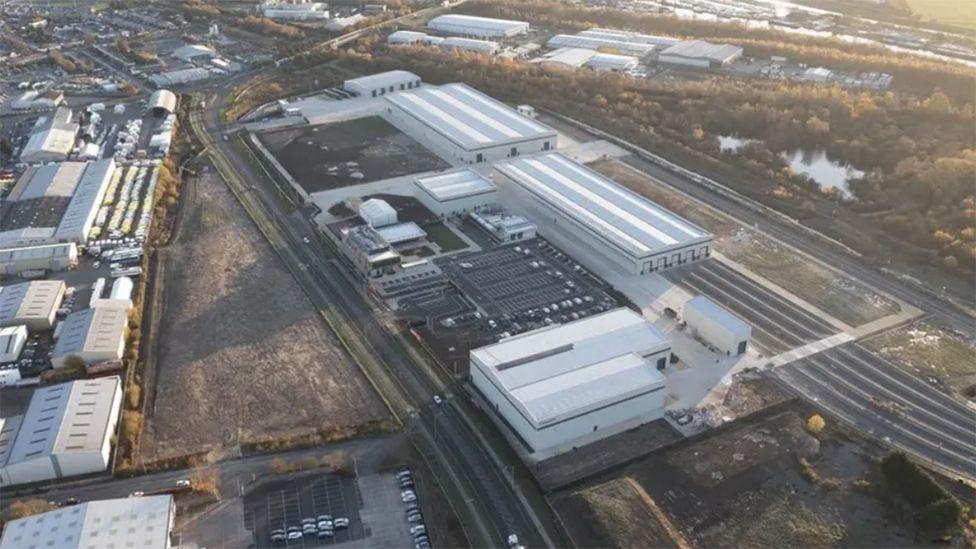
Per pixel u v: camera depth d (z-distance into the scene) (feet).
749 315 455.63
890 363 415.03
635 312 440.86
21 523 301.63
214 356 419.13
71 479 339.36
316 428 368.07
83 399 367.25
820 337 436.35
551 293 473.26
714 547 306.55
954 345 430.20
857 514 320.70
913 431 368.89
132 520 302.45
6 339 417.28
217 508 323.78
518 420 359.25
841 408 383.04
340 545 307.58
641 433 364.99
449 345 425.69
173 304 466.29
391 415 375.04
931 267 506.89
